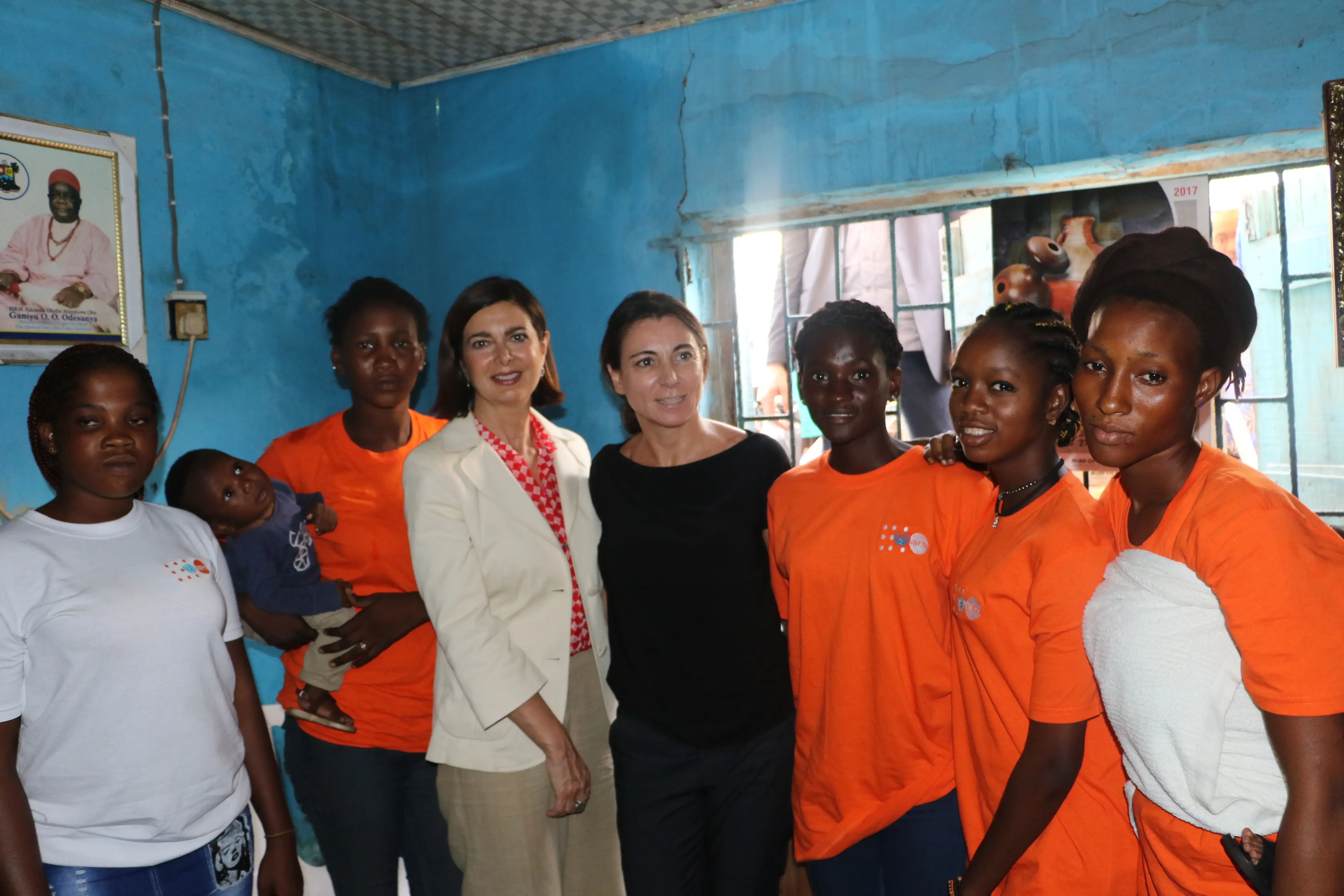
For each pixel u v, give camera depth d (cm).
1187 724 98
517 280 315
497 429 178
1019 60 270
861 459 157
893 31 285
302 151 320
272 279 306
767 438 182
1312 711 87
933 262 305
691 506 171
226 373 289
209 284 284
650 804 172
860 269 318
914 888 150
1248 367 291
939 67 280
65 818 127
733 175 310
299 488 199
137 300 261
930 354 327
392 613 180
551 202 340
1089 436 106
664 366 172
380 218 354
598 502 181
